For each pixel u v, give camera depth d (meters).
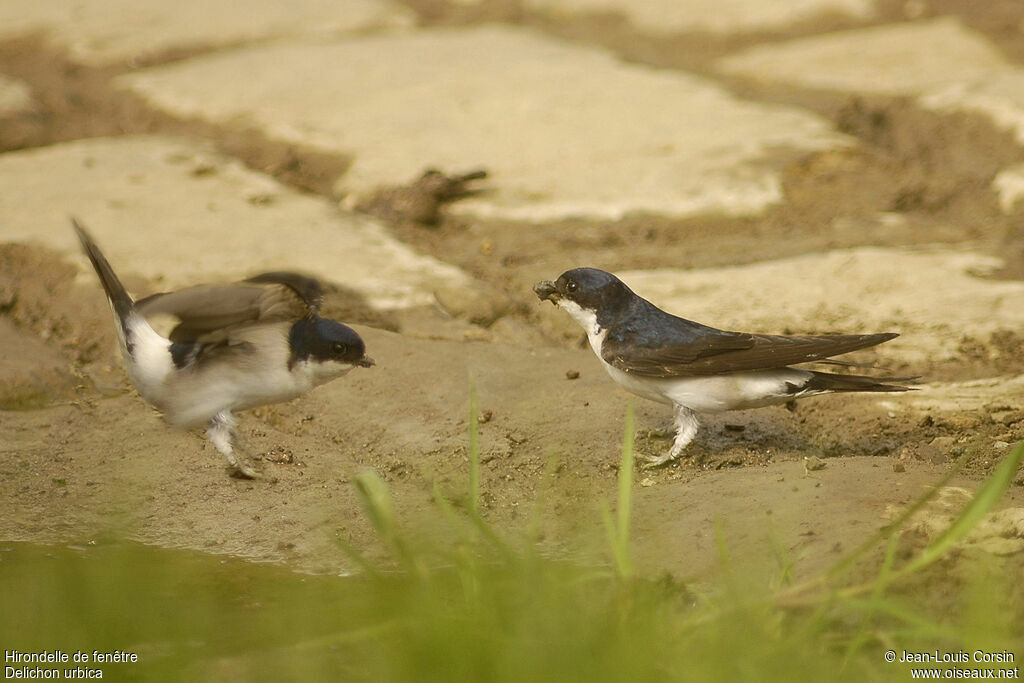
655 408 11.12
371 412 11.20
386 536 7.71
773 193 16.31
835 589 7.22
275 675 6.85
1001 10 23.50
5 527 9.27
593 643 6.51
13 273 14.09
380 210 16.41
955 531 6.93
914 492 8.70
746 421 11.01
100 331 12.95
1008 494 8.80
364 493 7.63
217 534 9.23
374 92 20.62
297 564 8.78
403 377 11.73
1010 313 12.77
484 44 23.73
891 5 24.25
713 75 21.91
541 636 6.59
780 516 8.60
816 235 15.35
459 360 12.09
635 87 20.62
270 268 13.96
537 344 12.93
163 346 8.69
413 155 17.77
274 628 7.52
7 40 23.67
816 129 18.36
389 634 7.03
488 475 10.05
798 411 11.28
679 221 15.75
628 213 15.95
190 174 17.41
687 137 18.23
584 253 14.98
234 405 8.98
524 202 16.36
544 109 19.61
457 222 16.09
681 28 24.34
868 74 20.59
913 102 19.11
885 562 7.10
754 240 15.28
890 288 13.56
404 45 23.77
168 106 20.41
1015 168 16.53
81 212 15.71
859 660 6.77
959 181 16.62
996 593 7.23
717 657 6.48
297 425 11.11
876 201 16.27
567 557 8.60
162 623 7.61
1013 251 14.55
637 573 7.59
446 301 13.43
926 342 12.28
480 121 19.22
